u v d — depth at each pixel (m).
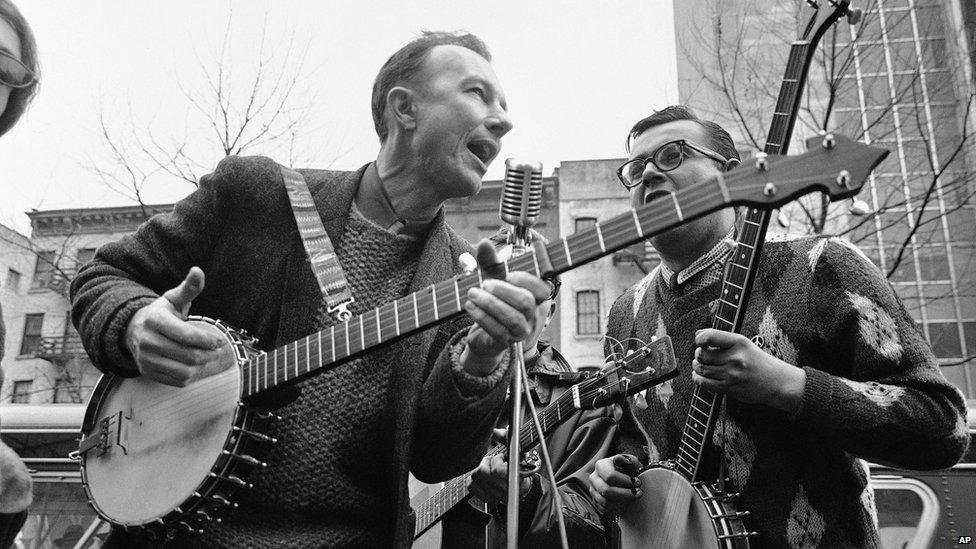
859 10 1.84
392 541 1.95
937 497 4.44
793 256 2.26
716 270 2.43
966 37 9.51
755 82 9.98
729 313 2.08
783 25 9.96
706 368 2.03
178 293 1.90
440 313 1.69
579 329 22.70
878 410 1.98
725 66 9.65
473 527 3.04
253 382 1.87
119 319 1.94
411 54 2.20
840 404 1.98
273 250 2.12
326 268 2.06
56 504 4.93
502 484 2.71
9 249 21.27
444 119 2.12
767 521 2.12
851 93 9.78
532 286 1.56
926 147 9.12
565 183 23.95
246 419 1.87
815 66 9.68
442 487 3.18
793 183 1.44
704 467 2.29
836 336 2.14
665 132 2.57
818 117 9.72
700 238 2.45
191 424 1.94
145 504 1.93
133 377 2.13
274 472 1.94
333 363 1.79
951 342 14.57
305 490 1.94
